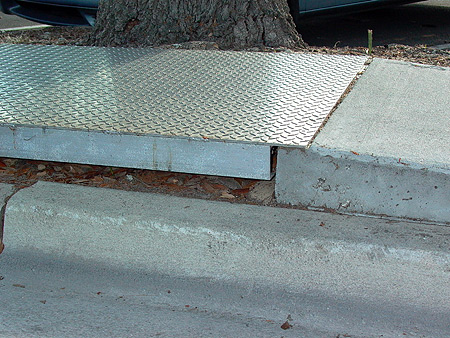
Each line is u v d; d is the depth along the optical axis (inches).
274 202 78.1
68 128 78.3
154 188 81.6
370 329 67.9
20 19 194.1
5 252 77.5
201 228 73.2
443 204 72.4
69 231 75.9
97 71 95.7
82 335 66.9
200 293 72.2
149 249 74.4
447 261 68.7
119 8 113.5
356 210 75.2
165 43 112.0
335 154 73.9
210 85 90.5
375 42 161.6
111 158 78.9
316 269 71.1
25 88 89.2
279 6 112.4
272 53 102.8
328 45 158.2
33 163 86.7
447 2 226.8
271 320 69.2
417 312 69.2
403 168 72.3
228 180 82.9
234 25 110.0
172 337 66.7
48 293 72.7
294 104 84.5
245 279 72.5
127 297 72.2
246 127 78.3
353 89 89.5
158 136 76.7
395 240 70.7
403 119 81.1
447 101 86.3
